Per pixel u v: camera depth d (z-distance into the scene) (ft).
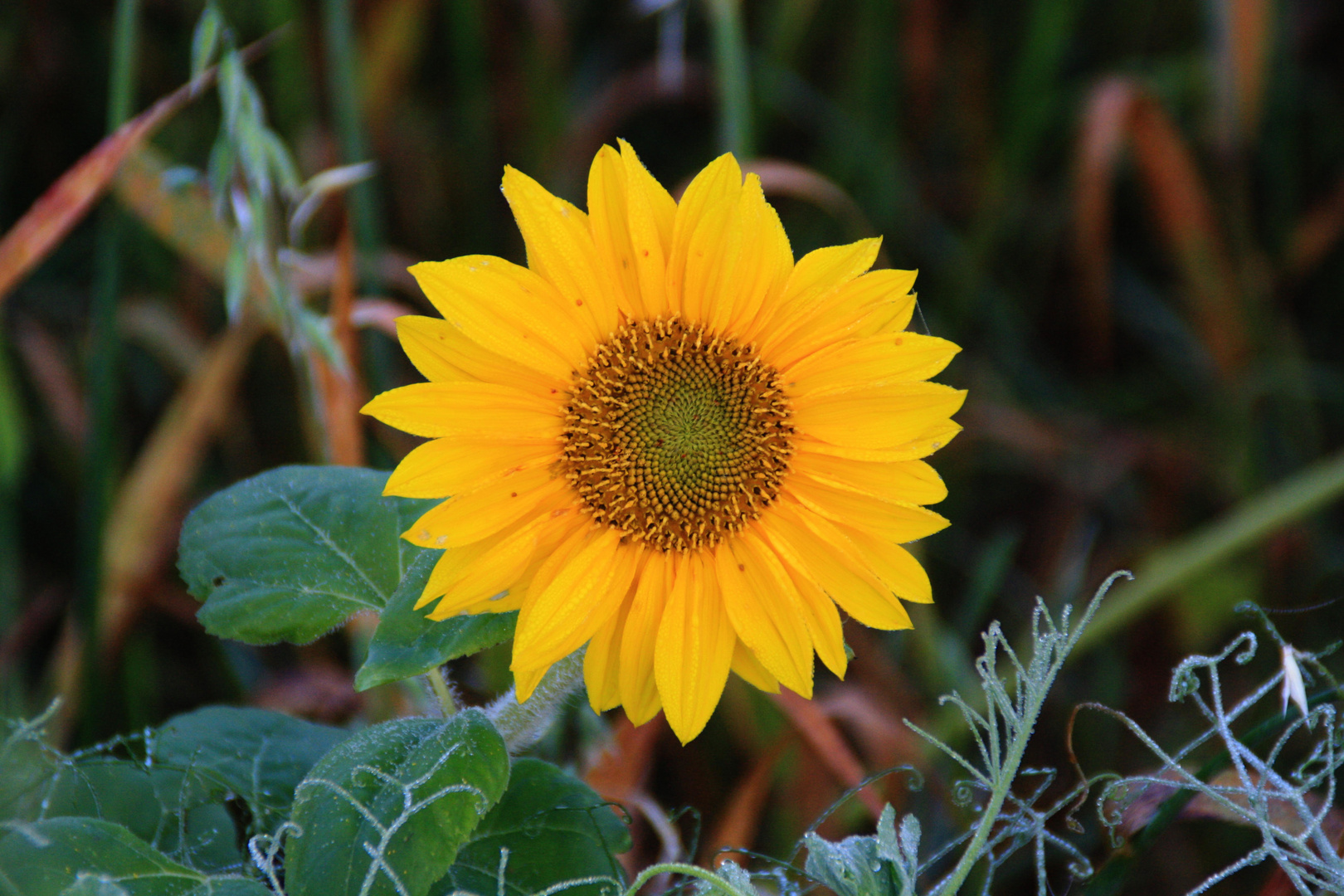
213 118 4.86
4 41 4.71
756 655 3.42
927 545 4.57
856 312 3.44
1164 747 4.17
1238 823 3.48
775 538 3.43
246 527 3.48
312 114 4.65
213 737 3.56
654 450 3.42
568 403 3.41
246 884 3.29
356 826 3.27
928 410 3.42
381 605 3.45
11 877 3.24
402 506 3.49
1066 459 4.76
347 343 3.86
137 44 4.87
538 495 3.39
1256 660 4.27
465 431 3.36
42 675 4.24
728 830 3.83
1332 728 3.38
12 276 3.69
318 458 3.99
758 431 3.43
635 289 3.42
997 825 3.90
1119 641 4.32
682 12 4.25
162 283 4.63
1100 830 3.69
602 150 3.39
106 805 3.49
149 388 4.63
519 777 3.43
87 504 3.92
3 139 4.74
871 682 4.10
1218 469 4.68
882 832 3.31
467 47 4.88
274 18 4.48
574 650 3.40
